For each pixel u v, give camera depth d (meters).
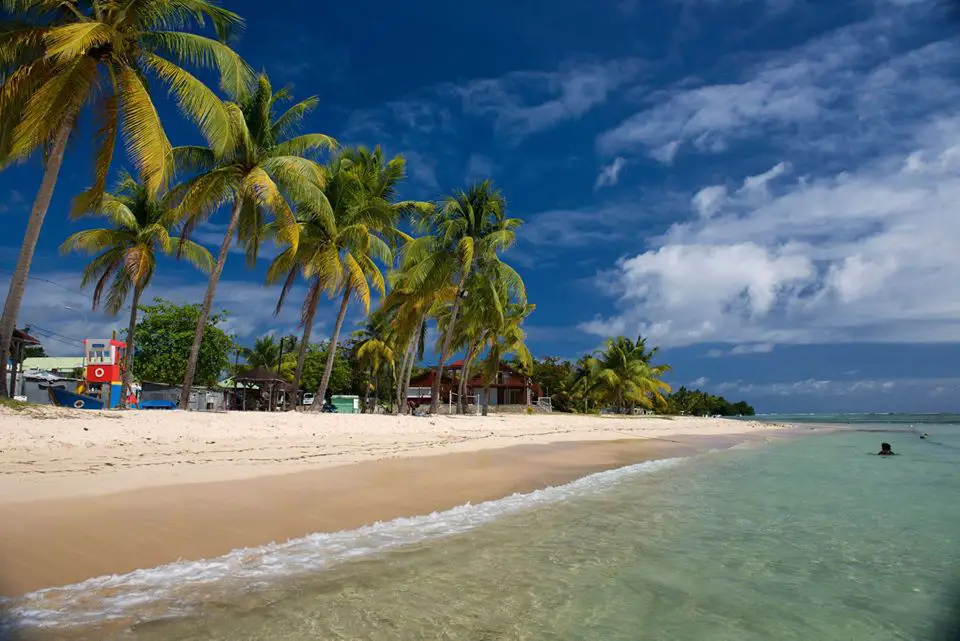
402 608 5.40
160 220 23.17
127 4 15.91
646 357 69.81
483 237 29.70
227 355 40.81
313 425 19.83
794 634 5.17
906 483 15.33
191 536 7.25
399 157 28.08
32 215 15.10
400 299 33.09
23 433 12.52
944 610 5.84
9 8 14.65
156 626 4.76
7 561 5.80
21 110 14.84
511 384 59.25
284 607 5.30
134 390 34.31
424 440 20.92
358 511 9.37
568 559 7.25
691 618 5.46
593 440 28.39
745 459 22.41
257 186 19.31
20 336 26.59
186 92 16.34
